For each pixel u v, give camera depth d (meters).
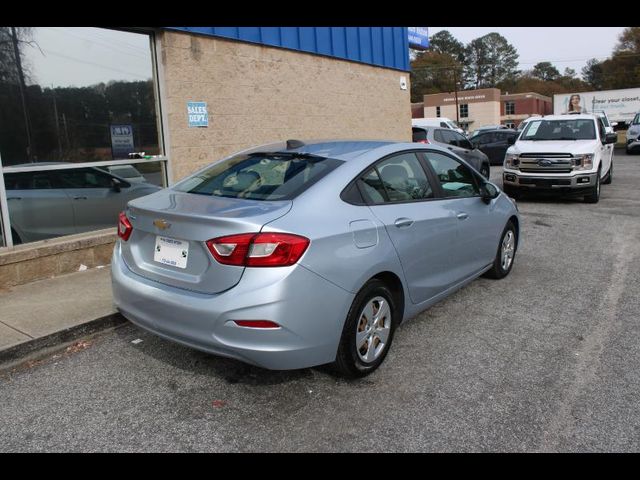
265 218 3.15
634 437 3.04
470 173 5.18
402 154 4.33
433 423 3.19
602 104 36.28
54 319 4.50
